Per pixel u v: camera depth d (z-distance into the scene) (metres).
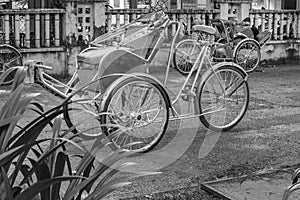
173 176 3.70
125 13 8.98
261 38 9.15
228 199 3.24
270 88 7.69
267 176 3.67
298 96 7.05
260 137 4.86
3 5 10.36
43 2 9.32
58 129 1.91
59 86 4.55
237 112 5.10
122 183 1.71
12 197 1.51
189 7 11.09
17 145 1.62
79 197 1.83
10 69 1.88
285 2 12.82
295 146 4.58
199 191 3.43
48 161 1.83
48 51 8.19
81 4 8.37
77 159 3.72
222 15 9.77
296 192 3.31
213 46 5.70
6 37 8.03
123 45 4.35
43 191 1.67
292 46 10.57
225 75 4.89
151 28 4.40
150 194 3.35
